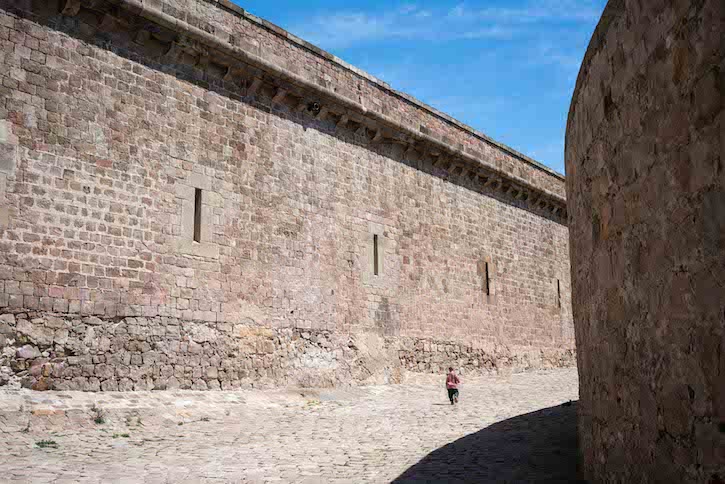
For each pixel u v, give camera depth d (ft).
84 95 50.96
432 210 85.66
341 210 71.97
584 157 24.68
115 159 52.19
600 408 23.08
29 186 47.03
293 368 63.77
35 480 29.27
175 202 55.72
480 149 93.35
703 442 14.08
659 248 16.49
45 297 46.85
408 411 55.06
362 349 71.82
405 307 78.89
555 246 110.63
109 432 42.19
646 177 17.37
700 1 13.75
